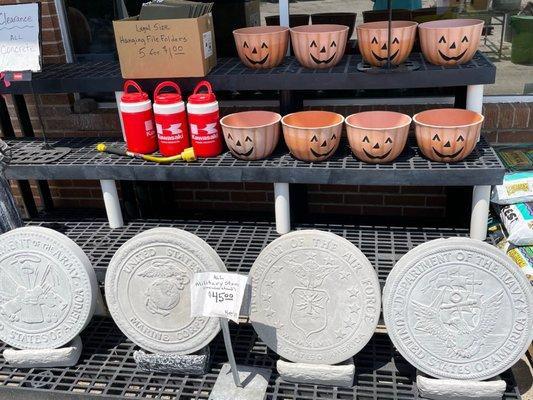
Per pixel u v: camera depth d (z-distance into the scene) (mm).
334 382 1887
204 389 1941
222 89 2162
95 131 2914
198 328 1938
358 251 1792
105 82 2225
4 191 2283
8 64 2225
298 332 1896
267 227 2449
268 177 2104
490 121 2592
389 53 1995
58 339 2041
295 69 2168
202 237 2385
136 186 2711
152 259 1903
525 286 1718
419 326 1800
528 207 2258
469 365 1805
